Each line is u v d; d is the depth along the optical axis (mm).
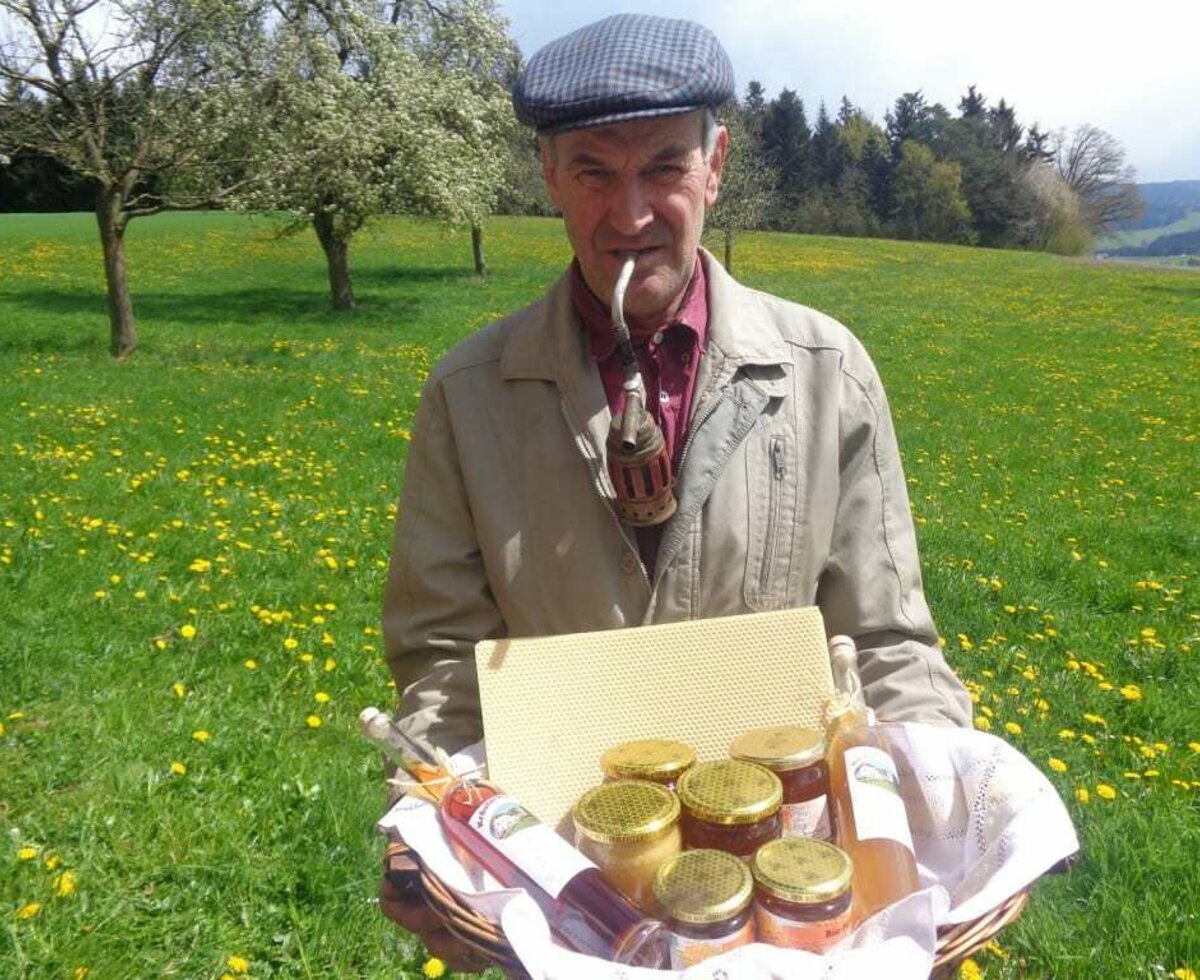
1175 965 3045
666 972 1199
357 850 3551
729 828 1438
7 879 3348
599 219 1691
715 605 1783
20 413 10727
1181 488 10008
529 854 1402
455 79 23078
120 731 4258
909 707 1753
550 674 1654
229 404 11781
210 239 34875
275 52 16953
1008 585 6684
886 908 1293
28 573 5855
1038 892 3283
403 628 1903
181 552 6523
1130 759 4352
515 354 1837
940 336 20859
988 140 83062
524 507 1812
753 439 1786
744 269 34312
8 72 14523
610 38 1675
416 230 39719
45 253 29891
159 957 3127
